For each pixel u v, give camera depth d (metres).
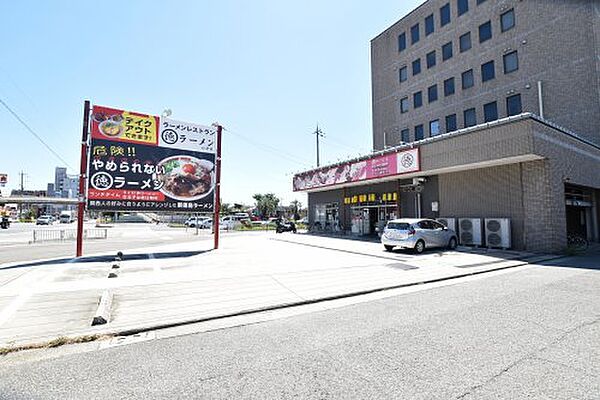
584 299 6.71
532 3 22.45
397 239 14.32
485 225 15.70
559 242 13.88
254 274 9.44
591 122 19.30
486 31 25.30
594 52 19.34
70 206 98.12
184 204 14.78
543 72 21.69
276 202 75.50
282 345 4.48
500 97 24.06
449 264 11.24
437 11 29.22
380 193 22.33
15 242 21.06
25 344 4.46
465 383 3.37
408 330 4.98
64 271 9.77
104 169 13.06
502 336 4.68
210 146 15.55
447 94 28.05
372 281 8.56
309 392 3.22
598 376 3.48
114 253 14.42
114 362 4.00
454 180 17.44
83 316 5.68
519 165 14.76
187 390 3.29
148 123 14.03
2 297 6.85
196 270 10.07
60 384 3.46
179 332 5.09
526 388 3.25
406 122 31.83
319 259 12.56
